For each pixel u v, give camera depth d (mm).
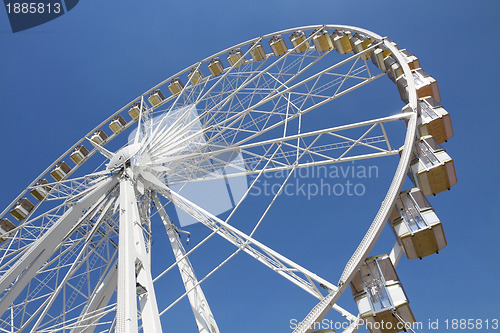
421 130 15375
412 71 18094
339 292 10781
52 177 27172
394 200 12086
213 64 27406
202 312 15391
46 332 13930
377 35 20922
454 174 13680
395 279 11031
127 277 11414
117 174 19266
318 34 24734
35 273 16062
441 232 12055
